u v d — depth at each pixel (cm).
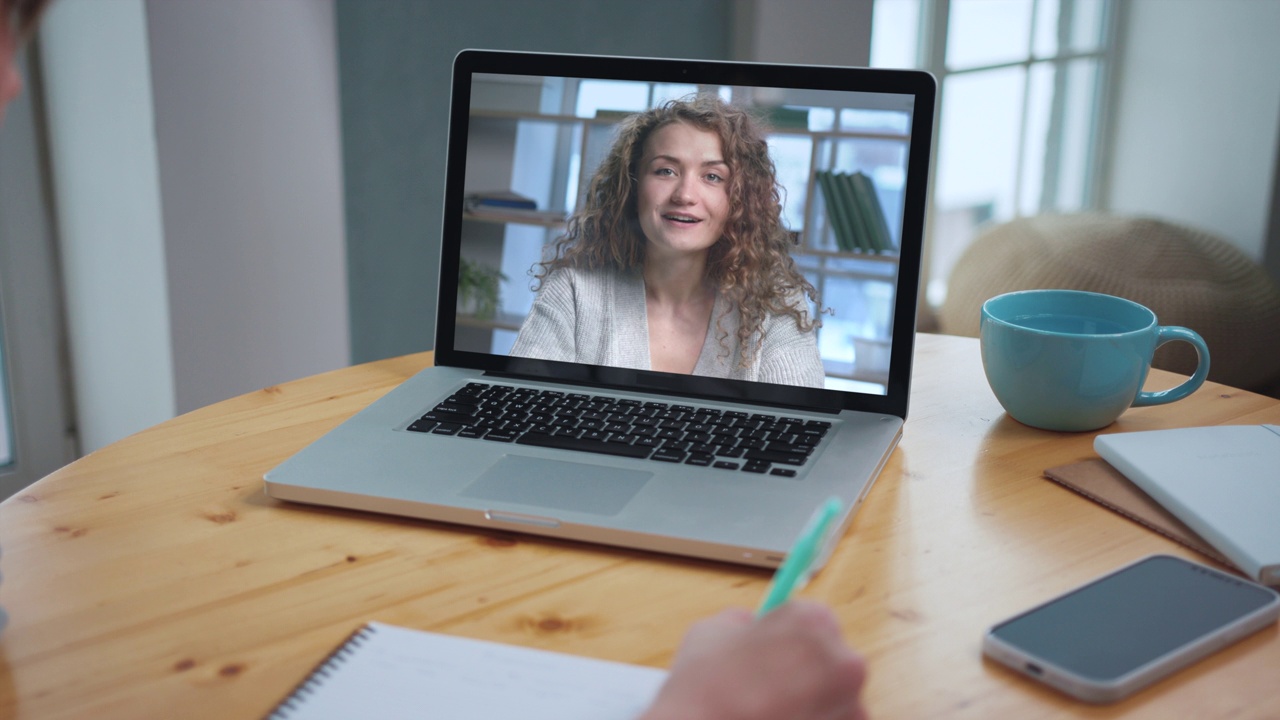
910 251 84
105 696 51
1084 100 366
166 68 163
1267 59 329
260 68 176
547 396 88
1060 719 49
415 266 213
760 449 77
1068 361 83
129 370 185
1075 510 72
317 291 196
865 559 65
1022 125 346
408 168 206
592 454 77
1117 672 51
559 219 92
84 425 200
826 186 86
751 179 88
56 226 189
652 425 82
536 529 67
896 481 77
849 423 83
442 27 202
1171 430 81
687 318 89
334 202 194
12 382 191
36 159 183
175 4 161
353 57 190
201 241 175
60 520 71
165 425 89
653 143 89
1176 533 67
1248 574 62
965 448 84
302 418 91
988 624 57
